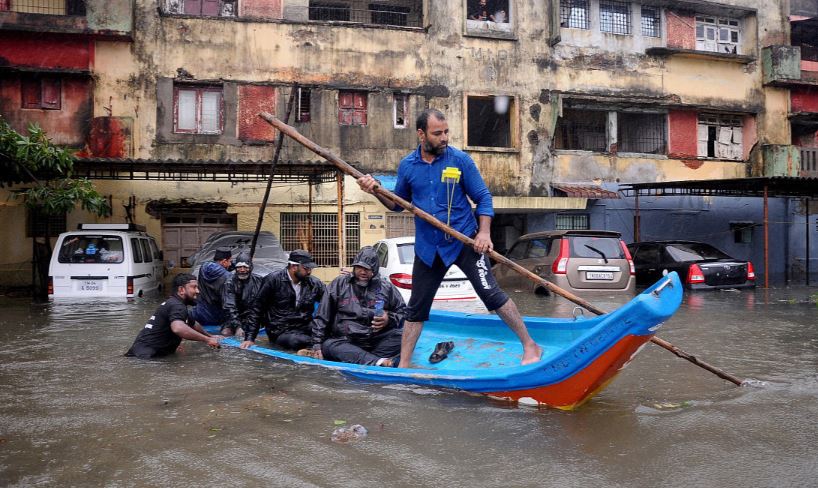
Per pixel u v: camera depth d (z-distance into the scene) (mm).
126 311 9484
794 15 22609
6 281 15609
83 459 3053
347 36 17578
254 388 4430
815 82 20922
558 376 3803
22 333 7230
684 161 20047
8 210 15664
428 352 5609
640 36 19844
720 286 12922
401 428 3502
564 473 2850
